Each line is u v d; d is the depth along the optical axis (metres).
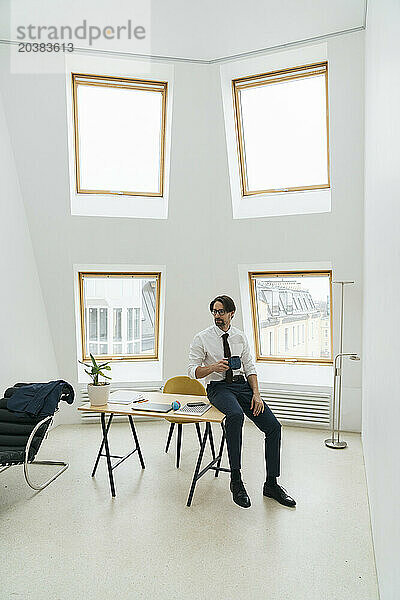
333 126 5.82
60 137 6.08
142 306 7.24
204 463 5.31
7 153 5.89
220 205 6.63
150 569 3.38
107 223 6.53
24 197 6.18
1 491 4.61
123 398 4.89
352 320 6.30
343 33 5.54
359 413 6.42
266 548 3.65
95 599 3.07
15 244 5.97
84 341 7.19
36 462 5.22
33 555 3.55
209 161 6.52
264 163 6.61
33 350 6.27
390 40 2.61
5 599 3.06
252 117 6.45
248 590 3.16
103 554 3.56
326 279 6.66
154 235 6.66
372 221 4.10
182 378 5.25
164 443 6.00
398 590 2.09
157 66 6.12
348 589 3.17
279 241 6.47
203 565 3.43
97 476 4.97
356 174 5.91
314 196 6.41
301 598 3.08
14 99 5.86
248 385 4.75
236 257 6.69
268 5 5.37
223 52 6.03
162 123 6.55
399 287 2.21
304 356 7.07
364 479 4.91
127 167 6.70
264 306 7.15
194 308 6.91
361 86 5.60
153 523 4.01
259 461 5.39
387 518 2.58
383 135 3.04
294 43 5.78
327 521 4.05
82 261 6.56
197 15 5.55
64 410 6.86
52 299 6.59
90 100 6.27
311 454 5.63
